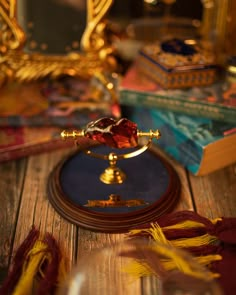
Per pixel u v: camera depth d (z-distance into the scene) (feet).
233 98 1.47
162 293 0.98
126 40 1.90
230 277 1.03
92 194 1.29
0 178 1.42
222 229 1.14
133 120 1.64
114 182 1.33
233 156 1.45
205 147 1.34
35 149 1.51
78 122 1.56
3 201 1.33
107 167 1.40
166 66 1.47
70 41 1.62
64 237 1.20
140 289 1.03
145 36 1.90
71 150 1.56
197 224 1.17
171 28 1.90
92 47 1.58
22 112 1.55
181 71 1.48
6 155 1.47
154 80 1.57
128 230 1.20
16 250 1.16
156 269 1.04
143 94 1.51
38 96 1.63
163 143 1.54
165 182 1.35
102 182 1.33
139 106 1.55
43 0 1.53
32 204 1.32
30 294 1.02
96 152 1.45
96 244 1.18
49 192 1.33
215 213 1.30
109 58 1.63
